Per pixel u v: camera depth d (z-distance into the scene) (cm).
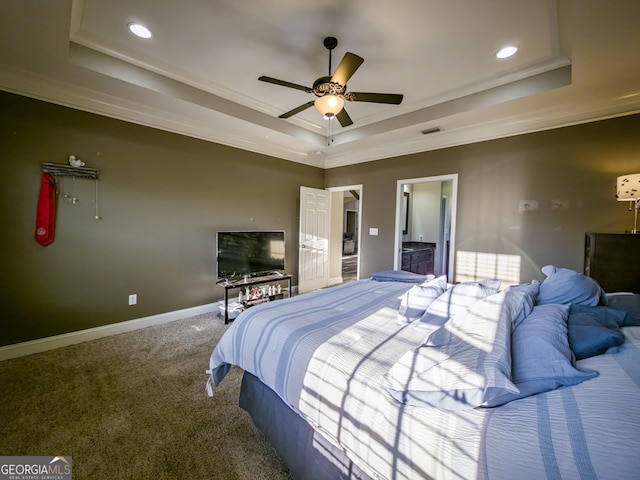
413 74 270
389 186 446
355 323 156
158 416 177
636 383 76
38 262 261
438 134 379
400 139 407
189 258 366
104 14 198
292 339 138
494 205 342
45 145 261
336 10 191
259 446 156
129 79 256
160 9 193
